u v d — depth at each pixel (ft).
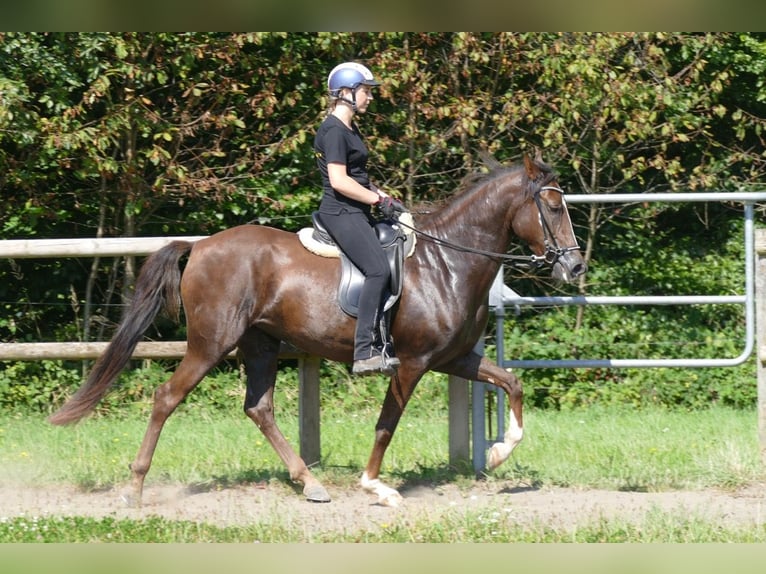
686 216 50.80
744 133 46.96
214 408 39.50
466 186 25.23
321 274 24.11
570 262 24.02
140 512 23.70
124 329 24.88
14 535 20.22
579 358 43.04
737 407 42.65
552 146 44.24
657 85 43.73
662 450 30.40
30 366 41.73
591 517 22.38
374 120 44.11
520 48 43.37
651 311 46.98
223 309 24.32
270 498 25.27
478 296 24.53
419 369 24.12
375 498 25.14
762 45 47.01
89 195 44.27
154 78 42.93
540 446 31.37
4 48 39.29
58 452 30.01
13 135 39.24
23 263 45.62
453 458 27.99
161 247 26.13
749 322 27.30
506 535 20.47
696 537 20.31
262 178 43.86
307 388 28.14
